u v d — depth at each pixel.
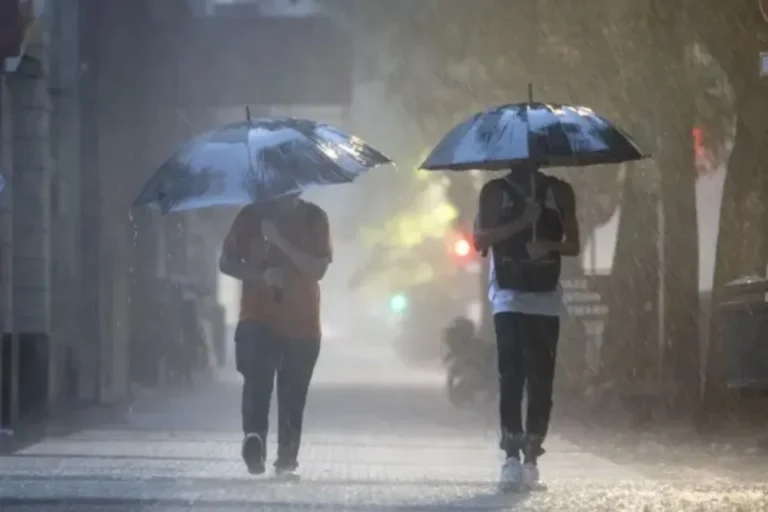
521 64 67.81
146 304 74.25
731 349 51.19
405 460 36.97
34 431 47.38
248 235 30.67
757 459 38.06
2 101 49.78
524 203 30.20
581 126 30.81
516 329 30.16
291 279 30.59
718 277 55.19
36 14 45.09
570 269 69.19
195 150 30.97
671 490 28.84
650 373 59.09
